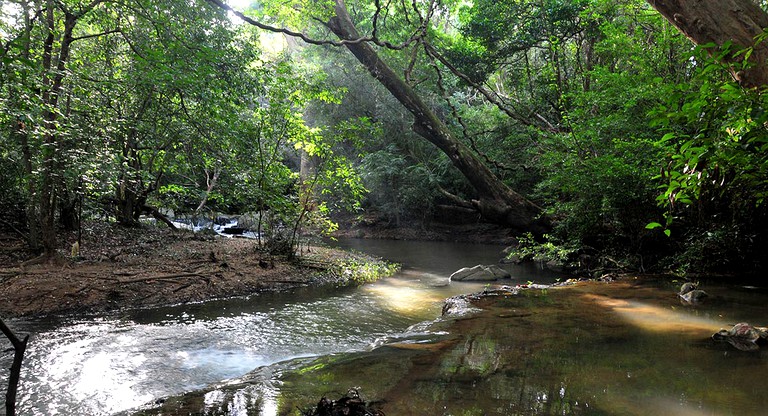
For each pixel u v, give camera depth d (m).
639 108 10.48
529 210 11.98
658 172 7.91
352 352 4.03
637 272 9.42
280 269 10.26
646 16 11.17
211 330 6.12
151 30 9.87
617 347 3.93
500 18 14.93
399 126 21.80
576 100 11.72
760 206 7.93
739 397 2.79
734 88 2.42
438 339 4.28
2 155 9.08
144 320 6.57
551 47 14.77
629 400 2.75
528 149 15.09
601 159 9.23
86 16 9.68
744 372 3.25
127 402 3.84
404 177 21.55
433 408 2.64
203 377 4.45
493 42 15.62
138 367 4.68
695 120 2.67
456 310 5.67
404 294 8.73
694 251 8.74
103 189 8.66
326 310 7.41
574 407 2.64
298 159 25.20
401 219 23.38
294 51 25.27
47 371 4.48
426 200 21.70
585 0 13.49
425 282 10.12
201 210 17.55
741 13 3.56
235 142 10.51
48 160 7.39
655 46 11.23
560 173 10.24
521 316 5.24
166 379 4.37
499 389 2.95
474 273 10.47
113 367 4.65
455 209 22.70
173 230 14.61
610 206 9.45
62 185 8.52
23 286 7.22
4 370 4.46
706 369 3.32
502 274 10.74
